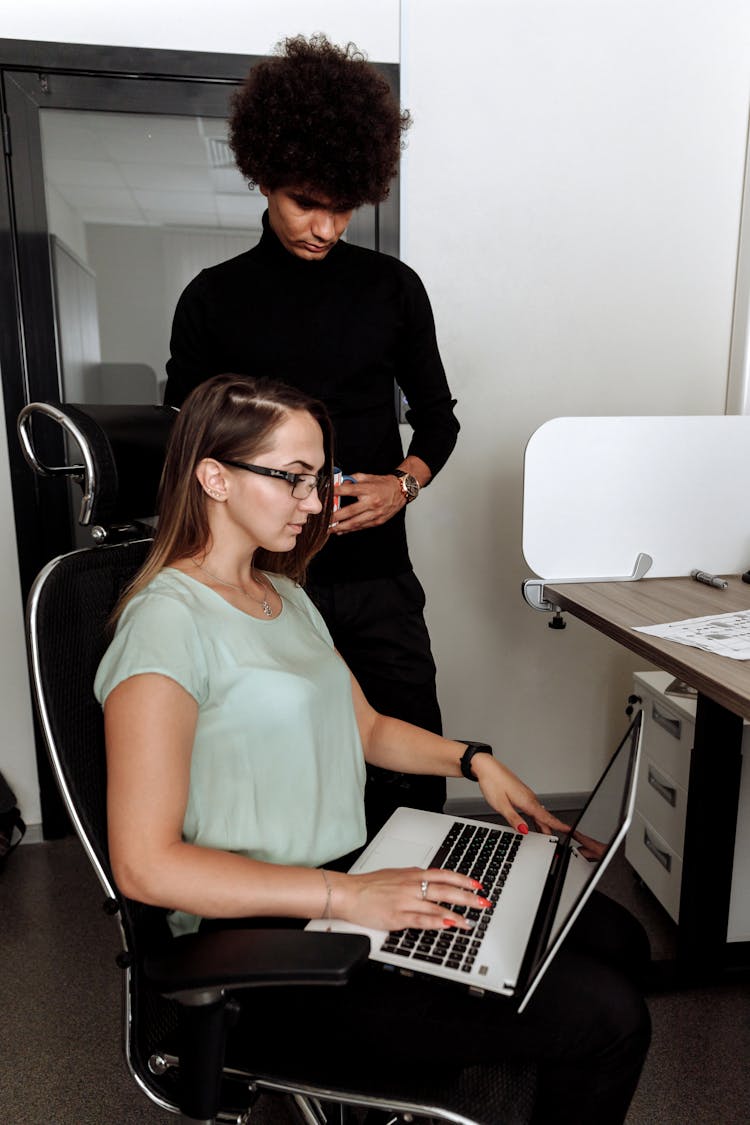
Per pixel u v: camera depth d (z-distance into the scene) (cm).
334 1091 85
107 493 94
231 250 229
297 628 111
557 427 158
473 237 233
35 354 224
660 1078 151
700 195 240
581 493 161
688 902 172
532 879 100
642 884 215
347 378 159
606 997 84
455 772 119
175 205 224
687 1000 174
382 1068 86
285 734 98
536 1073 88
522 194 232
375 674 171
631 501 162
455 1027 83
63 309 224
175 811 85
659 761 196
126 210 223
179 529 101
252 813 97
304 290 156
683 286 244
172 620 92
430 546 246
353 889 88
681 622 133
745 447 164
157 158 221
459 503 244
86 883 223
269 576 121
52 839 246
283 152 127
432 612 249
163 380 232
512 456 245
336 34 219
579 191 235
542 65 227
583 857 97
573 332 241
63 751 84
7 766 241
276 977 72
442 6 221
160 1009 92
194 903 83
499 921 92
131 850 83
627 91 232
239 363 158
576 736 261
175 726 87
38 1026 168
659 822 196
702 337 248
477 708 256
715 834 169
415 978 86
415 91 224
